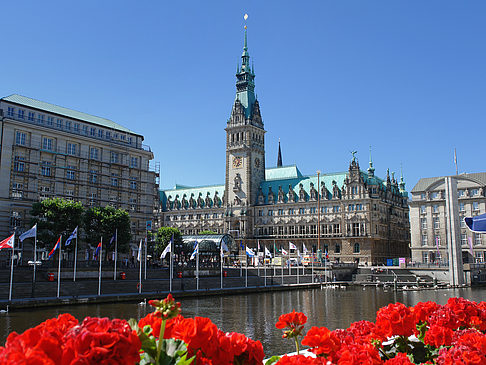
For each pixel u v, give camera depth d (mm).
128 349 6984
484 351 11805
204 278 106438
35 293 74625
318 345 10812
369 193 178375
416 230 166625
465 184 159625
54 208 96312
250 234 199000
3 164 102875
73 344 6746
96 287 83438
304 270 141625
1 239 99750
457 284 124438
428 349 14195
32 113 113062
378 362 10727
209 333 8938
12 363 6016
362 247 173125
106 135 127938
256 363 9859
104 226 103312
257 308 77062
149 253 146875
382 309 14367
